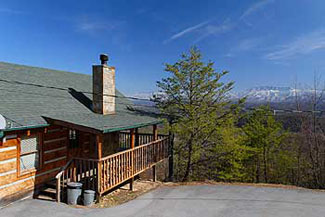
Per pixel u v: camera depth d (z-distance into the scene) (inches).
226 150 630.5
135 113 577.0
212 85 591.2
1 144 303.4
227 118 600.7
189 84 600.7
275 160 800.9
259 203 355.3
